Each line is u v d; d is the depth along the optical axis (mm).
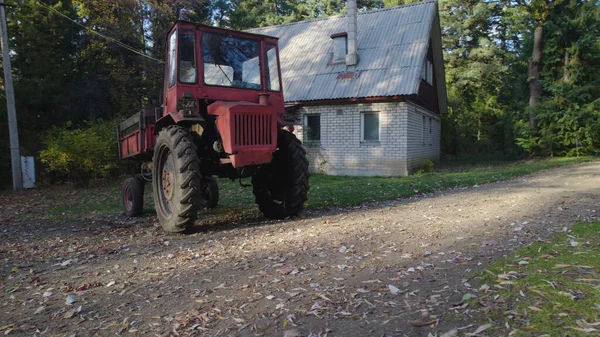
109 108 21828
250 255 4410
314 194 9648
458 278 3232
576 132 17734
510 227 4945
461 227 5160
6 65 15070
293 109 16625
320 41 18766
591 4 17531
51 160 13953
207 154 6332
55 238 6090
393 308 2777
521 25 19969
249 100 6402
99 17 22375
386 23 17891
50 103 19141
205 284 3572
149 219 7613
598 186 8352
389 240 4695
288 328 2613
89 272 4199
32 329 2867
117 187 13750
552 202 6578
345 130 15812
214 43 6172
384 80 15203
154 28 23891
